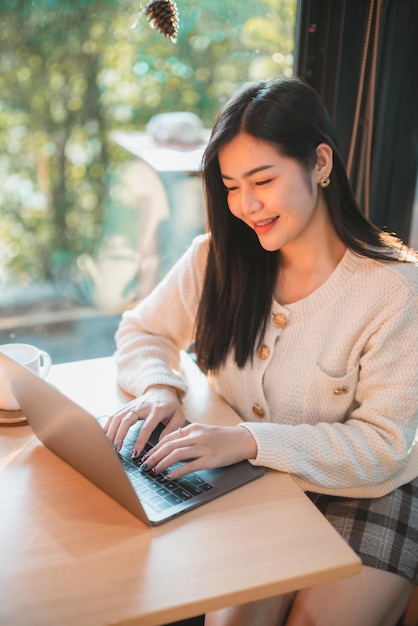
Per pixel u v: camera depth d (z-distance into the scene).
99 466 1.06
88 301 2.09
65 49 1.80
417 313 1.29
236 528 1.05
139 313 1.57
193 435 1.20
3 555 0.99
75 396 1.42
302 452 1.22
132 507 1.05
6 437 1.27
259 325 1.38
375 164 1.83
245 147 1.21
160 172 2.02
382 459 1.25
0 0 1.70
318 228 1.33
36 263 2.01
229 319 1.40
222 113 1.25
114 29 1.80
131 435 1.28
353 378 1.33
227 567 0.97
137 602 0.91
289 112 1.21
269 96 1.22
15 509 1.08
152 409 1.31
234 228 1.36
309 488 1.27
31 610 0.90
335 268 1.35
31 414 1.19
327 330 1.33
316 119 1.25
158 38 1.82
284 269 1.38
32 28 1.75
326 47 1.74
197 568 0.97
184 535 1.03
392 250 1.36
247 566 0.97
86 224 2.02
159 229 2.08
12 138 1.86
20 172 1.90
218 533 1.04
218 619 1.24
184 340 1.60
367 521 1.30
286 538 1.03
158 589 0.93
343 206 1.36
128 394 1.44
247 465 1.20
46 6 1.73
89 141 1.94
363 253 1.33
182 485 1.14
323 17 1.72
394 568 1.25
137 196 2.04
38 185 1.93
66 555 0.99
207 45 1.83
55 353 2.10
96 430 0.98
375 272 1.31
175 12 1.52
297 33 1.73
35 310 2.05
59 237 2.01
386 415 1.28
